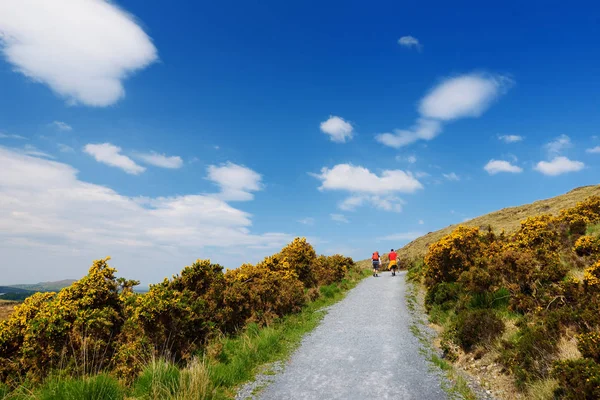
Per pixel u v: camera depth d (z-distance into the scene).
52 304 7.38
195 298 10.09
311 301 15.03
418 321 11.50
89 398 5.37
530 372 6.00
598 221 16.48
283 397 6.14
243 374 7.17
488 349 7.38
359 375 7.09
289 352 8.75
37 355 6.56
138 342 7.14
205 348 8.17
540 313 7.61
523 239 13.11
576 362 5.06
